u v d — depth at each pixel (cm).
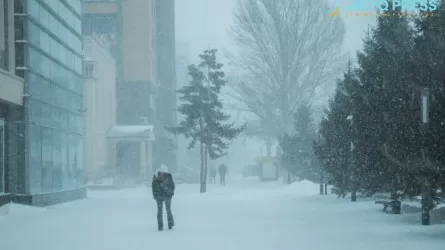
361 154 1942
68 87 3572
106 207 2861
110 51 7988
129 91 7994
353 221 1839
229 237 1479
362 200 2672
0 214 2309
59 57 3353
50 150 3114
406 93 1541
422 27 1532
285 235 1505
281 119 6788
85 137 5769
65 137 3466
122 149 7106
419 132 1384
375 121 1725
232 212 2339
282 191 4525
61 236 1579
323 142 2895
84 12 8038
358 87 1977
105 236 1557
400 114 1482
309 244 1316
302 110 4938
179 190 5241
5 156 2706
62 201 3297
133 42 8038
